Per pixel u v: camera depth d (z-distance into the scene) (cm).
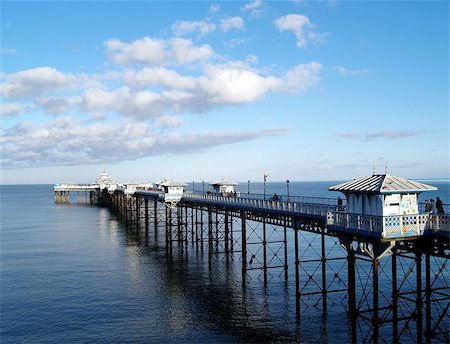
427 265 2450
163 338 2841
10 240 6994
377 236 2294
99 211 12488
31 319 3234
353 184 2653
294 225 3381
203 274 4428
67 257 5509
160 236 7269
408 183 2481
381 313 3125
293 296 3584
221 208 5138
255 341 2748
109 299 3675
